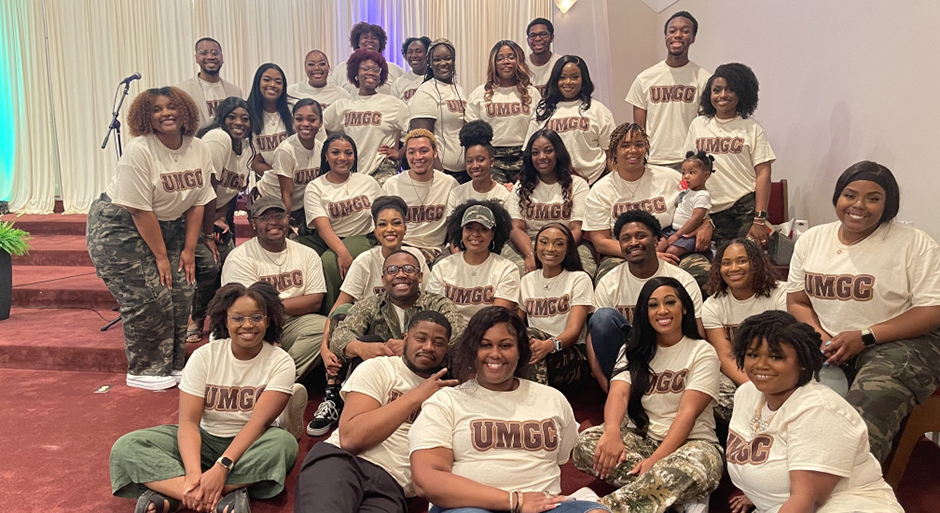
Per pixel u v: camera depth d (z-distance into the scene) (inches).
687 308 109.8
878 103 153.1
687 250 153.0
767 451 87.3
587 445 108.7
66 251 243.0
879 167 109.3
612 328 125.2
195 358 112.9
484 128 164.4
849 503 80.4
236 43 300.5
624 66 289.7
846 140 165.3
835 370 113.2
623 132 153.9
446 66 199.9
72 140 303.4
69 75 299.0
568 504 85.5
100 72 299.3
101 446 127.0
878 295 110.3
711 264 137.8
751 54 216.7
